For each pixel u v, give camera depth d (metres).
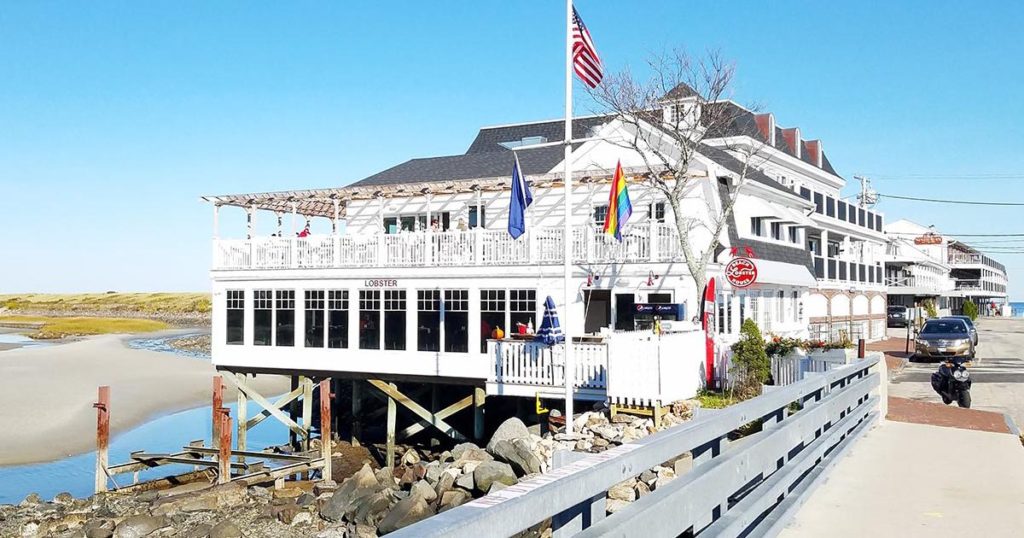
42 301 186.25
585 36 16.58
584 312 22.62
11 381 42.22
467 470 16.92
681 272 21.50
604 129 27.75
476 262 23.69
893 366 31.17
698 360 18.86
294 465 21.78
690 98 23.92
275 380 46.78
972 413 15.37
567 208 16.38
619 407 17.70
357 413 28.00
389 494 17.20
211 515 18.20
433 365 24.00
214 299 27.22
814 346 19.16
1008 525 6.46
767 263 26.94
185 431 32.53
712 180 24.73
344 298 25.38
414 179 30.66
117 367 50.44
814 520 6.54
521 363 20.38
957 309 103.25
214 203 27.14
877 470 8.74
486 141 39.53
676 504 3.90
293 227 27.55
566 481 2.95
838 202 42.75
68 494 20.81
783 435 6.32
